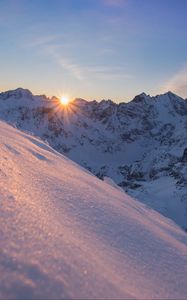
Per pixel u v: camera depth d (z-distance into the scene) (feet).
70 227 20.12
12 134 60.85
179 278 21.70
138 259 21.50
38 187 27.32
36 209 19.36
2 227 14.07
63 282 11.38
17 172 28.96
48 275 11.33
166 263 23.58
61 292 10.74
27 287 10.14
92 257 16.06
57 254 13.48
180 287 20.25
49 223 17.63
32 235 14.47
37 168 37.17
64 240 15.81
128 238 24.93
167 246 28.45
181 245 33.91
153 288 17.74
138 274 18.67
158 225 43.09
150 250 24.71
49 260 12.59
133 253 22.22
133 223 30.45
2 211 15.99
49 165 44.78
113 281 14.33
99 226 24.25
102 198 35.86
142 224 32.76
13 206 17.54
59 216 21.31
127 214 33.88
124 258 20.21
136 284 16.76
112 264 17.63
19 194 21.16
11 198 18.99
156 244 27.17
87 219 24.50
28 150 48.98
